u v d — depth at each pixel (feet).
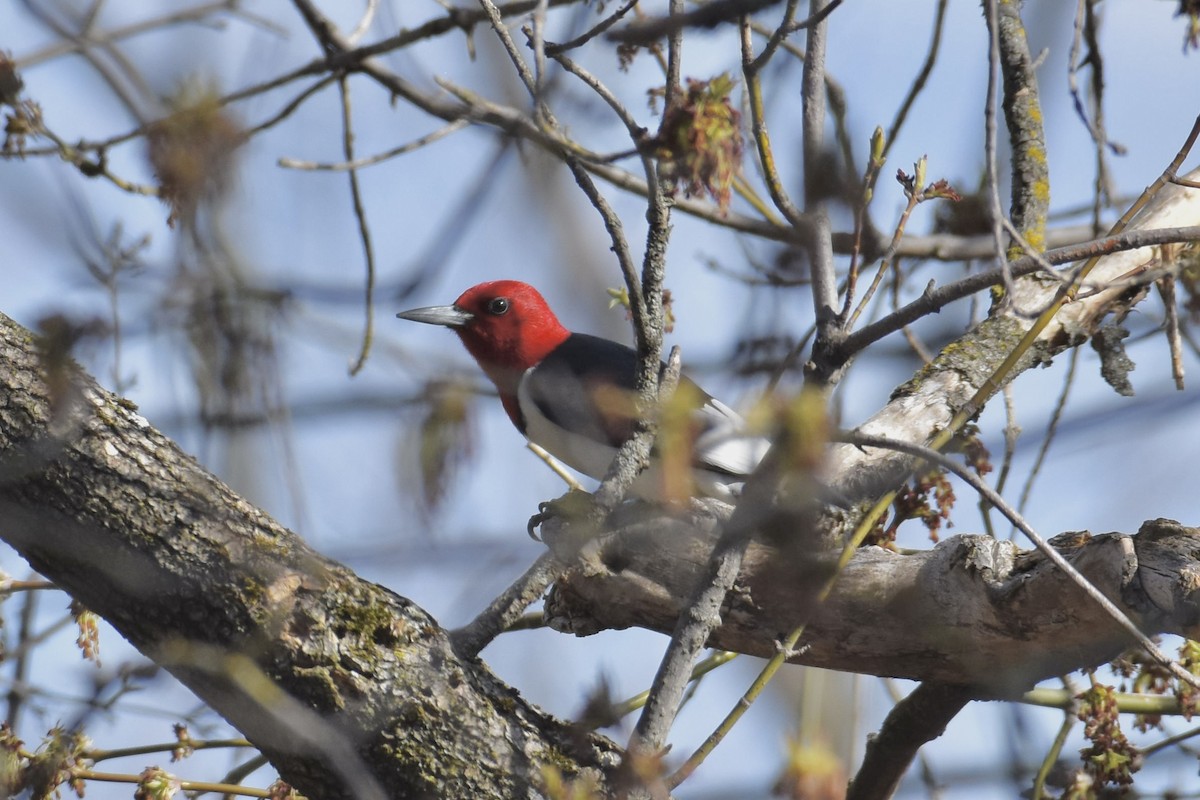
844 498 26.73
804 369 22.02
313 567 24.45
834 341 21.95
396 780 24.31
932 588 25.48
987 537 25.41
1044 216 33.19
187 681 24.59
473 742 24.44
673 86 20.75
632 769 22.08
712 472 29.32
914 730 29.19
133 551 23.68
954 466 20.62
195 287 24.56
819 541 26.35
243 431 24.52
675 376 22.62
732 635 27.40
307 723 23.29
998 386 25.73
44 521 23.62
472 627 25.08
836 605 26.22
